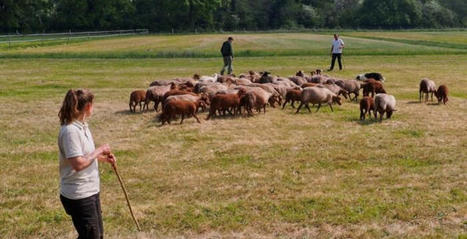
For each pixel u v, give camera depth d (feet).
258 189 30.19
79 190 18.47
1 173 33.65
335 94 57.47
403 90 69.41
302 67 101.65
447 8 394.93
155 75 90.12
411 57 122.72
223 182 31.60
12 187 30.94
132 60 119.85
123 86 76.54
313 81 66.85
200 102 51.26
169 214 26.53
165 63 112.16
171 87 56.18
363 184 30.96
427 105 57.52
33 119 51.34
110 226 25.13
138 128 46.62
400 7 357.20
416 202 27.66
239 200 28.48
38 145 41.22
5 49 159.63
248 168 34.55
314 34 261.44
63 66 107.14
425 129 45.37
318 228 24.88
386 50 137.59
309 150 38.88
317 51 136.26
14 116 52.70
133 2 343.26
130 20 333.42
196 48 159.63
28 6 312.71
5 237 24.07
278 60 117.60
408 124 47.47
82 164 18.08
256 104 51.26
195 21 344.90
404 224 25.14
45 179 32.55
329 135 43.55
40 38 232.73
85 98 18.58
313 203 27.89
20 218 26.16
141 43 189.78
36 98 64.34
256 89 51.98
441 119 49.73
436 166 34.37
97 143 41.24
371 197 28.53
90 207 18.79
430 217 25.82
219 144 40.86
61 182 18.70
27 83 79.51
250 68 100.68
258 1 379.76
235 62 113.29
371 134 43.70
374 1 363.15
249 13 369.71
